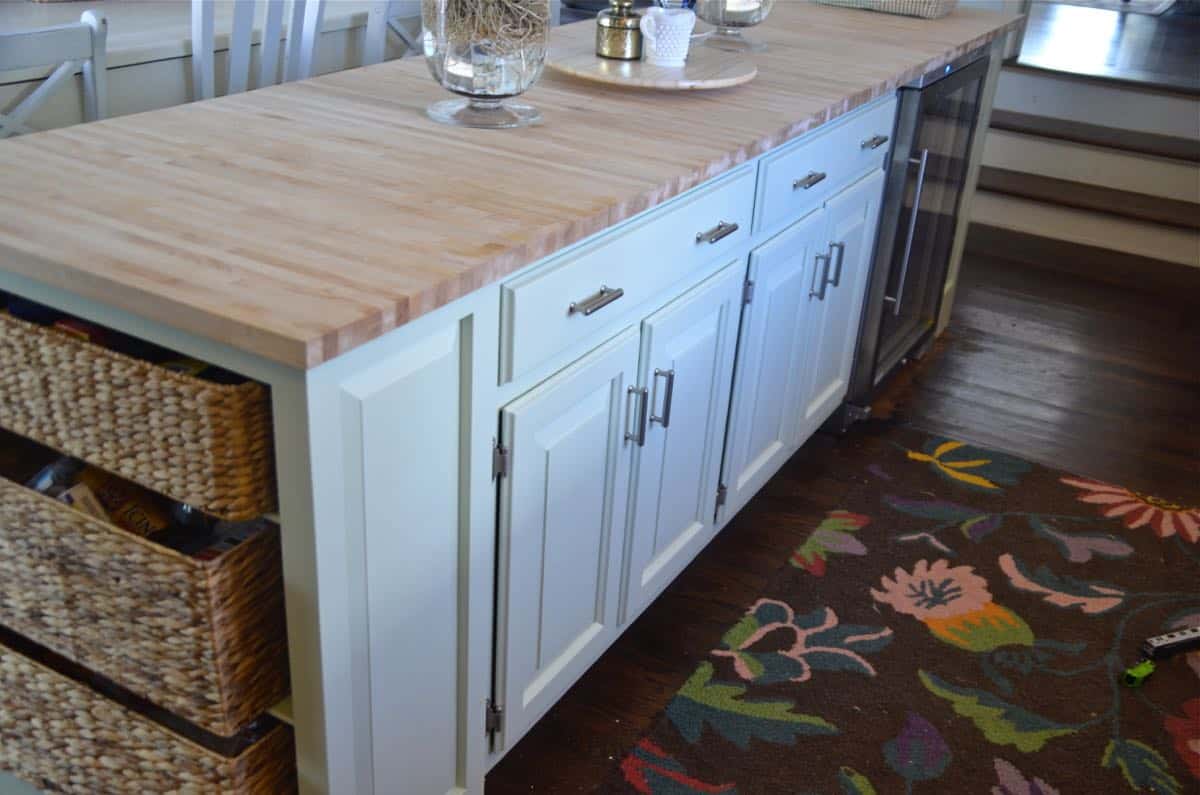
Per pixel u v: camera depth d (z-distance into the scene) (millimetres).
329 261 1154
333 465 1091
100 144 1478
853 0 2998
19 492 1221
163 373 1081
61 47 2057
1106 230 4109
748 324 1981
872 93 2146
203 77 2637
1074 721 1890
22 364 1194
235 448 1080
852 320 2576
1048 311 3625
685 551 2018
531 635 1564
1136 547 2396
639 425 1671
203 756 1235
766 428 2256
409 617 1300
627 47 2088
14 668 1357
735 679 1943
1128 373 3232
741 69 2094
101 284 1077
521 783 1701
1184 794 1747
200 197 1309
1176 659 2047
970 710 1902
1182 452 2822
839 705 1896
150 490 1375
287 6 3129
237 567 1144
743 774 1741
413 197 1367
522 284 1283
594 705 1865
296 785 1336
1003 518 2477
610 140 1677
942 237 2977
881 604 2164
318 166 1458
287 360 995
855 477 2607
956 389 3070
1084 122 4395
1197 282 3898
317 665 1176
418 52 3232
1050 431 2877
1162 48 5191
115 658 1240
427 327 1167
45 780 1431
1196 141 4188
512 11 1646
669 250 1618
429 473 1254
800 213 2094
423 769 1428
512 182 1455
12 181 1312
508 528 1416
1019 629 2113
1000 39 2984
